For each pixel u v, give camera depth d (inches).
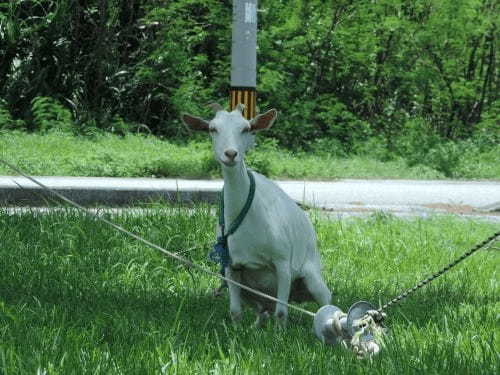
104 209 422.6
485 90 1020.5
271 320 239.3
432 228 422.0
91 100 885.2
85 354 181.6
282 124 882.1
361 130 908.0
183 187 503.5
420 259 351.9
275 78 860.6
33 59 866.1
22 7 885.8
